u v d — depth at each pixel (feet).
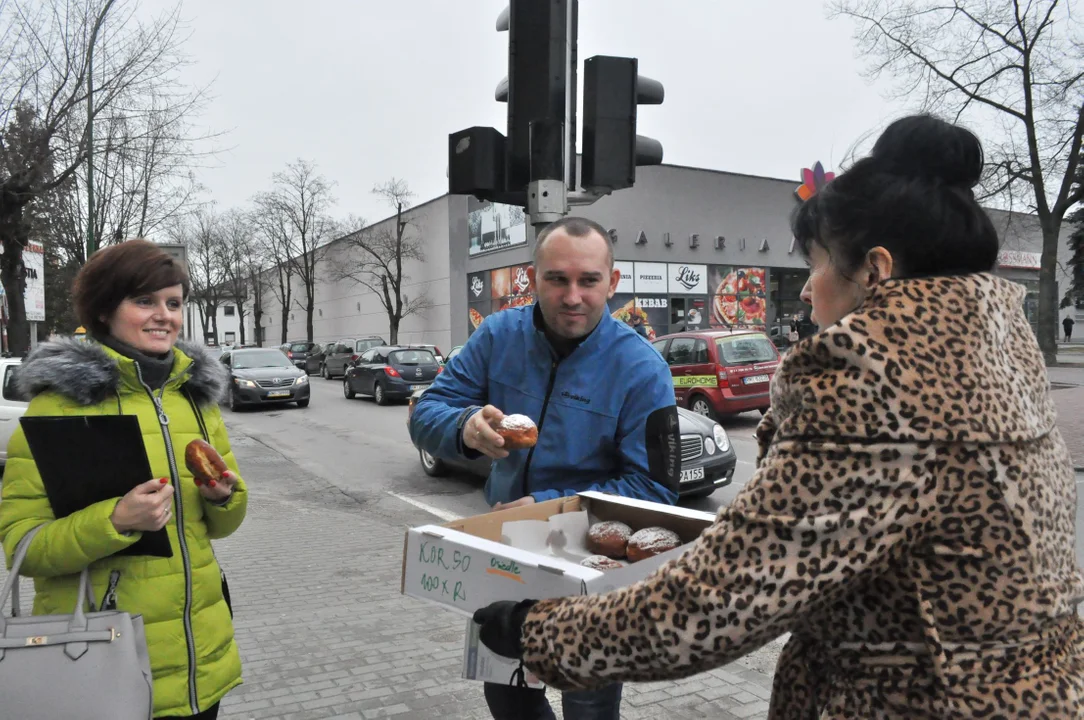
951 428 3.11
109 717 5.27
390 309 130.11
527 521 6.20
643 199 104.12
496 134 12.51
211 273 176.14
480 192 12.79
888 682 3.38
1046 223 69.87
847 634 3.51
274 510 25.04
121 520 5.65
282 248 155.33
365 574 17.26
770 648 12.62
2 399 28.25
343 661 12.09
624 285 102.99
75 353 6.22
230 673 6.73
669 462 6.85
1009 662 3.21
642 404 6.88
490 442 6.36
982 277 3.56
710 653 3.30
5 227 44.60
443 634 13.28
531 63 12.27
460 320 121.70
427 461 31.60
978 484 3.14
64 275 74.23
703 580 3.31
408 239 134.41
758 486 3.32
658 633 3.37
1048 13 63.36
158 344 6.63
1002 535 3.16
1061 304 131.03
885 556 3.17
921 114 3.80
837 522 3.13
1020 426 3.25
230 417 54.03
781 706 4.09
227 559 18.69
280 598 15.47
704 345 40.88
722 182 109.70
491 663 5.80
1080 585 3.51
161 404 6.57
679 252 106.73
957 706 3.21
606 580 4.46
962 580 3.18
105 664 5.39
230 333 268.21
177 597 6.30
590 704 6.52
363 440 42.11
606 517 6.51
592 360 7.01
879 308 3.33
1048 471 3.40
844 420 3.16
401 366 60.75
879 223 3.62
